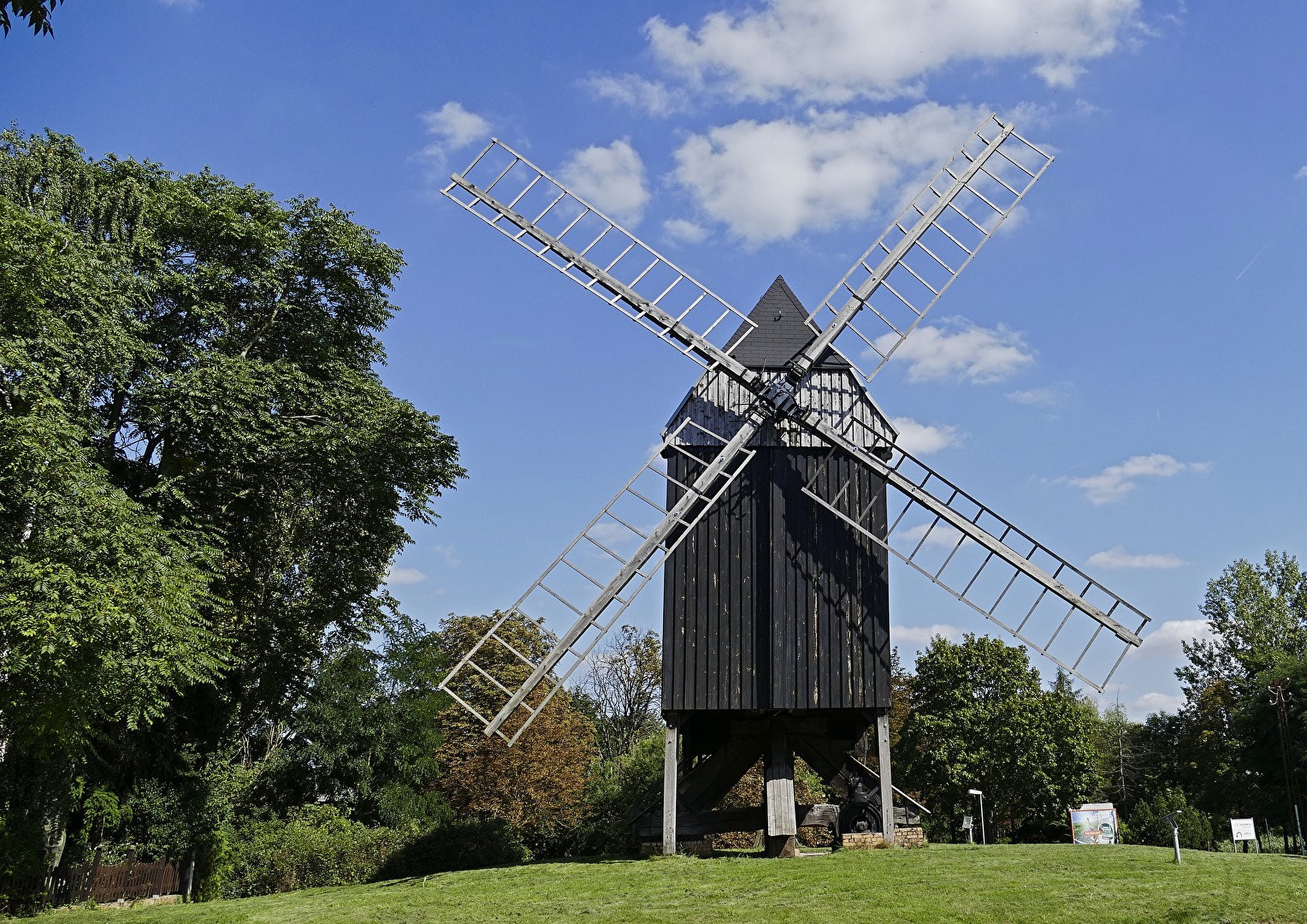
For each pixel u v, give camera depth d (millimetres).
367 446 25719
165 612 19500
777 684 21438
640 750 42625
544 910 15961
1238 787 55156
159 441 25594
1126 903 14297
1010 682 46875
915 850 20719
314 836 31594
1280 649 56656
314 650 30594
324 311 28406
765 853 22625
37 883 23172
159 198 25141
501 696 44469
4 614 17656
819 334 22734
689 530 21328
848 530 22250
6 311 19125
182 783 29594
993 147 24125
